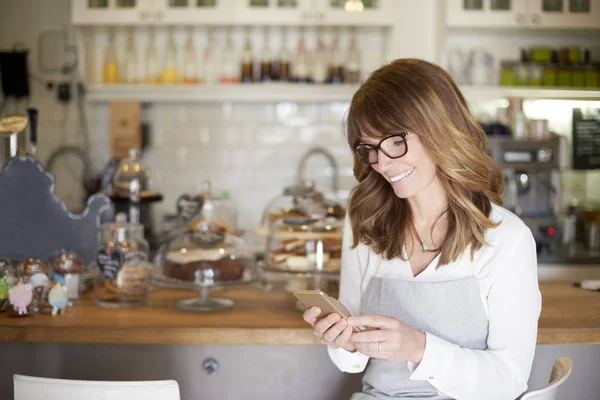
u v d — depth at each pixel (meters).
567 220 4.63
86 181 4.69
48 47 4.87
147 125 4.86
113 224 2.46
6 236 2.63
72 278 2.47
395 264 1.81
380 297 1.79
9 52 4.76
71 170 4.90
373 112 1.66
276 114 4.93
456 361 1.60
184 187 4.92
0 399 2.32
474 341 1.70
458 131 1.66
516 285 1.66
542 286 2.75
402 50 4.59
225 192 3.95
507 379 1.62
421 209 1.79
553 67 4.69
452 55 4.71
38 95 4.88
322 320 1.64
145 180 3.52
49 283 2.30
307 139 4.95
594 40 4.89
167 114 4.91
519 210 4.54
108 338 2.09
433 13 4.58
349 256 1.95
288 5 4.52
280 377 2.33
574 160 4.77
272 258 2.52
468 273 1.71
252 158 4.94
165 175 4.91
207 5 4.49
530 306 1.67
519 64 4.70
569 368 1.67
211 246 2.44
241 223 4.94
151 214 4.52
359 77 4.71
